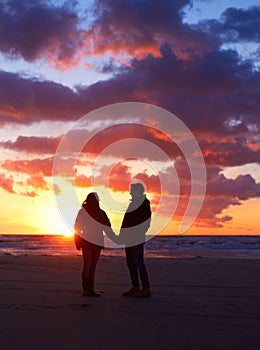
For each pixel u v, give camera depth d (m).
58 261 14.88
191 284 9.68
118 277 10.97
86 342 4.71
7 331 5.15
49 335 4.98
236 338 4.95
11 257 16.83
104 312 6.39
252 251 31.97
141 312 6.43
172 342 4.77
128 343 4.70
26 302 7.18
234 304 7.20
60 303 7.12
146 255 24.91
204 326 5.55
